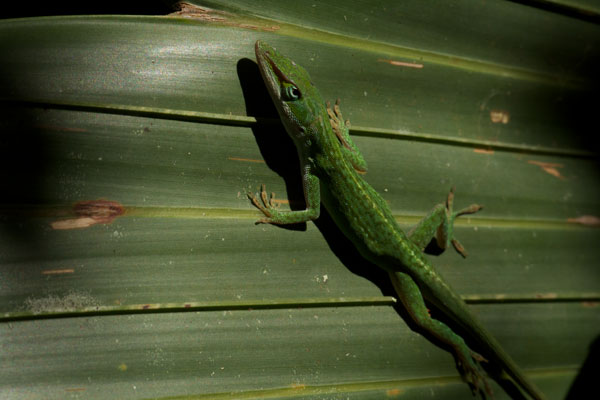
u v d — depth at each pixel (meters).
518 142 0.42
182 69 0.39
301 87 0.39
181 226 0.38
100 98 0.38
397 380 0.40
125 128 0.38
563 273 0.42
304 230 0.40
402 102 0.41
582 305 0.42
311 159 0.40
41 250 0.37
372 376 0.39
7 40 0.38
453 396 0.40
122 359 0.38
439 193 0.41
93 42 0.38
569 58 0.42
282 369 0.39
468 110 0.41
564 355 0.41
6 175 0.37
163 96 0.38
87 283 0.38
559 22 0.42
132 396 0.37
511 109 0.42
